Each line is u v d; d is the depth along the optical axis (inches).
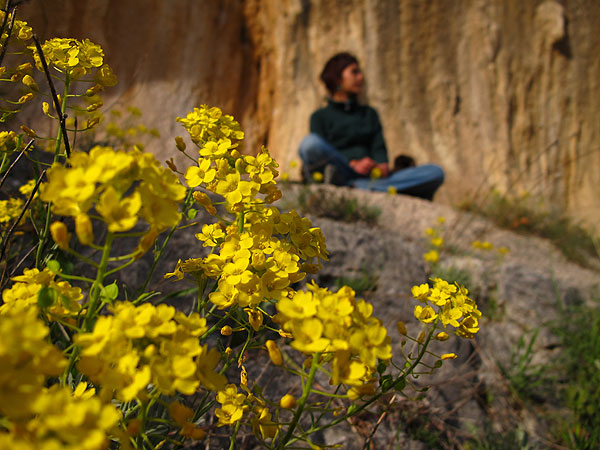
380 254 125.2
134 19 286.5
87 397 29.2
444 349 102.3
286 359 81.0
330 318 26.5
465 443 88.1
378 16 360.2
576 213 355.9
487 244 158.9
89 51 44.3
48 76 41.0
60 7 109.4
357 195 188.5
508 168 357.7
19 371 19.9
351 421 76.7
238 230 41.0
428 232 159.3
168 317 25.2
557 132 378.3
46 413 19.9
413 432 82.5
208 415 60.9
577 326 130.0
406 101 358.6
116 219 23.3
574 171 373.1
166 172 25.9
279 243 38.0
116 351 23.6
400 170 228.1
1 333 19.5
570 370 114.4
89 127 45.5
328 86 228.4
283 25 352.5
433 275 131.1
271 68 351.6
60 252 44.7
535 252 202.2
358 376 25.8
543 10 382.3
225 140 43.1
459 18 372.8
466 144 359.9
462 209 224.1
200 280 40.3
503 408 100.0
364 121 220.5
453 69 369.4
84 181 22.8
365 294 110.4
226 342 72.9
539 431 98.3
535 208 300.4
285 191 177.3
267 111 347.6
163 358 24.0
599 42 389.4
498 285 138.0
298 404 30.1
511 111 374.3
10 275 47.5
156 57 293.3
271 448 33.0
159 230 24.8
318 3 356.2
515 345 120.7
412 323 107.2
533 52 382.9
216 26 331.9
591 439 89.0
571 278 171.0
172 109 279.7
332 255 118.5
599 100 384.8
